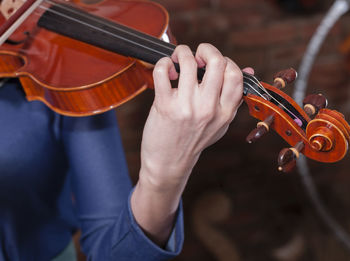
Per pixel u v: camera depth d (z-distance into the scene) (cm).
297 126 60
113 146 74
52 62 72
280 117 60
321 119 56
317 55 193
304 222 193
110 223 72
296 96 184
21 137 72
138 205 66
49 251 77
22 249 74
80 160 73
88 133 73
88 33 72
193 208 182
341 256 184
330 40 193
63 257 80
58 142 75
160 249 67
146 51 68
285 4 188
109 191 73
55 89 69
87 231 73
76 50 73
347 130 56
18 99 74
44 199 75
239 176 192
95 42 71
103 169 73
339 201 197
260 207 194
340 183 200
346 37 193
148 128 60
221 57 56
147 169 62
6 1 79
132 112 173
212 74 56
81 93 69
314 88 198
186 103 56
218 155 188
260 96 61
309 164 197
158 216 66
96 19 75
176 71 61
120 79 69
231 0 180
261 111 61
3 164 71
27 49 75
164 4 172
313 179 198
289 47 189
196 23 176
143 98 173
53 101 71
